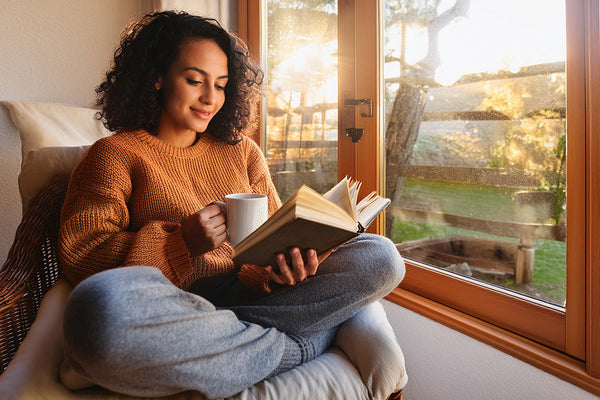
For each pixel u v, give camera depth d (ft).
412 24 5.48
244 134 4.34
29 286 3.15
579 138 3.33
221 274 3.28
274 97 7.45
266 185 4.08
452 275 4.55
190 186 3.52
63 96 6.63
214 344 2.24
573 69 3.33
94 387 2.40
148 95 3.44
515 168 4.74
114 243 2.89
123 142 3.36
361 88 5.25
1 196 6.24
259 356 2.47
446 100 5.27
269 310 2.91
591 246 3.25
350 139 5.46
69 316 2.03
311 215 2.13
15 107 5.57
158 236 2.88
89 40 6.75
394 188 5.95
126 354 1.98
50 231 3.55
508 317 3.99
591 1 3.15
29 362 2.34
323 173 6.68
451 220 5.39
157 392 2.22
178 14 3.46
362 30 5.18
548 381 3.49
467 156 5.16
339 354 2.92
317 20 6.48
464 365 4.11
